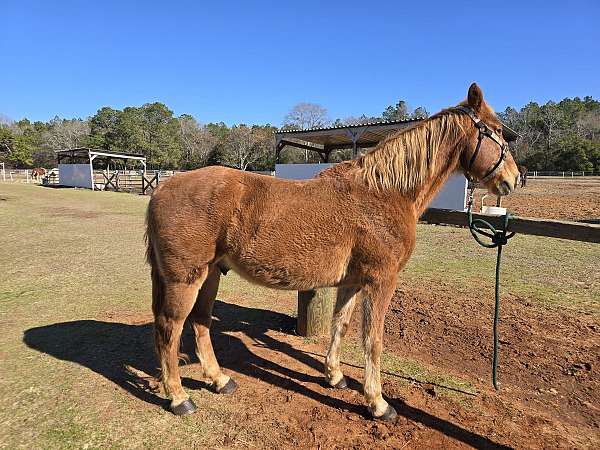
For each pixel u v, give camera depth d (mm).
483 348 3740
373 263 2625
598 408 2865
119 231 10094
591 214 13422
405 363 3463
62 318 4289
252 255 2541
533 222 2725
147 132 54938
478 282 5746
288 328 4238
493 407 2854
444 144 2822
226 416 2701
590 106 84312
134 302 4855
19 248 7844
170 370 2705
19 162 57094
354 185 2682
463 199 11953
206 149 58219
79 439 2410
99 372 3201
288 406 2846
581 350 3693
